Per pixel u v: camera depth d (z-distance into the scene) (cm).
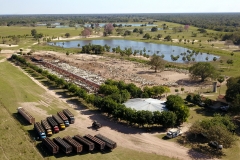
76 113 9394
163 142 7419
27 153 6625
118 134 7838
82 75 14812
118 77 14862
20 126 8144
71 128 8169
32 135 7619
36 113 9312
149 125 8488
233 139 6962
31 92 11688
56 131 7775
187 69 17350
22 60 17188
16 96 11081
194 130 7500
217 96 11550
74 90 10925
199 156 6719
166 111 8288
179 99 9300
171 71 16738
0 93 11388
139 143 7331
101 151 6844
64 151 6588
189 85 13462
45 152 6712
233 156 6738
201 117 9300
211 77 13762
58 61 19050
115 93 9875
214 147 7150
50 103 10369
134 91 10738
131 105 9169
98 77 14450
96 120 8819
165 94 11669
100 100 9306
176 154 6806
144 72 16350
